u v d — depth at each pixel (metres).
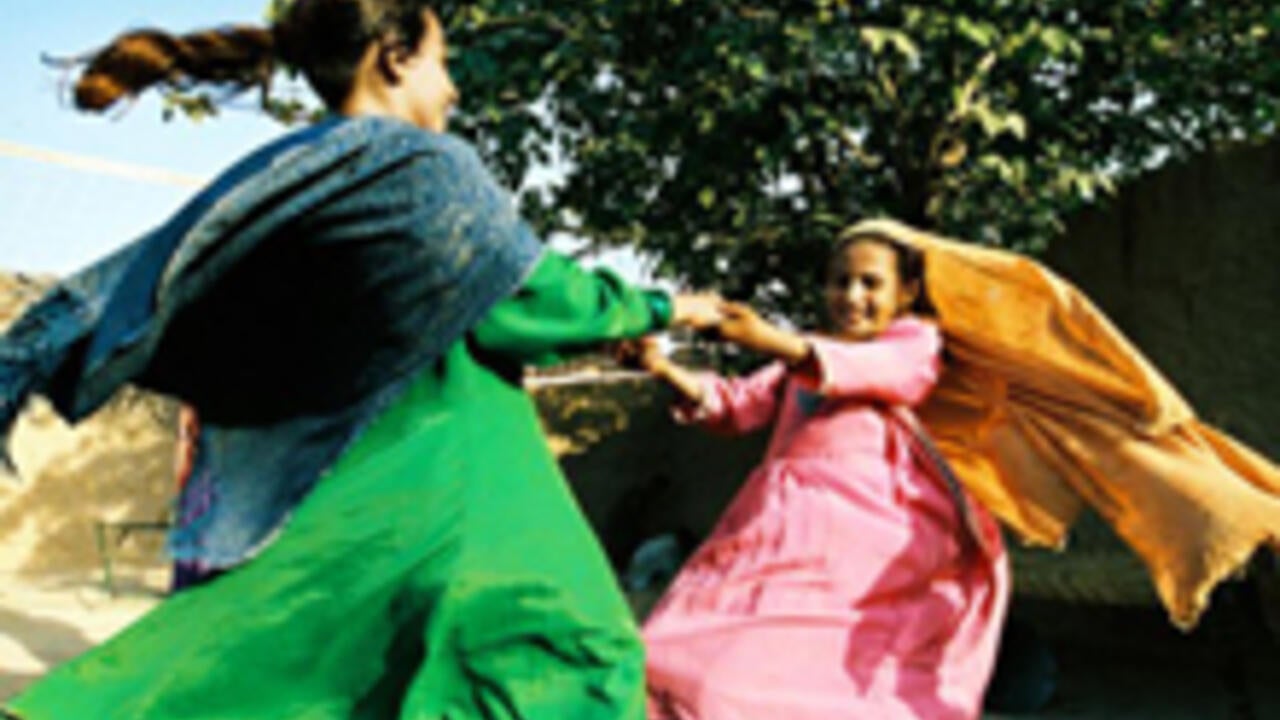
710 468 9.79
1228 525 3.08
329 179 1.82
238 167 1.85
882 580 3.11
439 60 2.19
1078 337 3.22
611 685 1.96
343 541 1.88
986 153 5.96
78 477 11.38
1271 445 6.31
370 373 1.92
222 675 1.83
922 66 5.74
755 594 3.07
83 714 1.78
